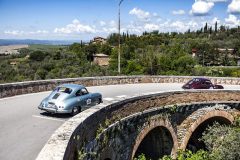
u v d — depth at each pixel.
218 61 126.56
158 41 180.38
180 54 103.06
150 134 15.59
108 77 21.67
